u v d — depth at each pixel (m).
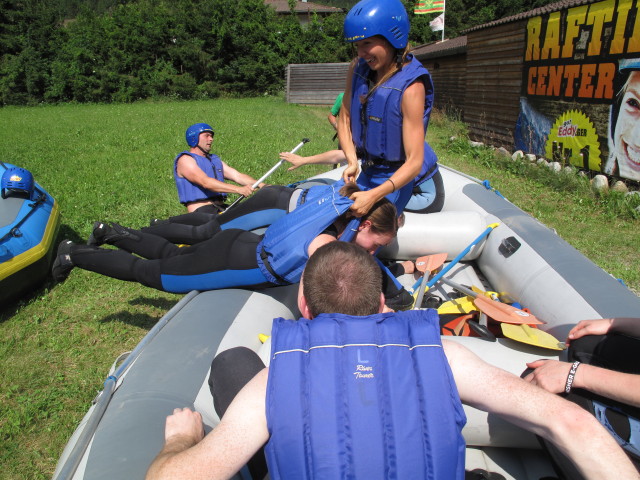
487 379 1.35
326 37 31.67
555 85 8.83
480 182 4.56
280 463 1.24
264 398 1.30
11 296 4.14
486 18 39.09
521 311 2.59
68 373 3.47
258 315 2.69
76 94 27.67
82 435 1.78
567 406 1.27
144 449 1.69
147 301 4.36
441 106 15.88
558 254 3.11
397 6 2.67
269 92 31.03
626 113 7.11
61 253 3.30
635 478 1.15
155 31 29.22
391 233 2.62
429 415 1.24
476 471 1.94
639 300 2.51
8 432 2.94
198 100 29.19
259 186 4.83
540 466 2.06
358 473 1.19
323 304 1.42
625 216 6.53
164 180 7.96
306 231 2.52
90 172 8.61
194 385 2.11
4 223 4.26
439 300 3.23
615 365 1.85
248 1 30.64
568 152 8.58
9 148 11.38
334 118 5.77
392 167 3.16
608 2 7.30
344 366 1.28
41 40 27.66
